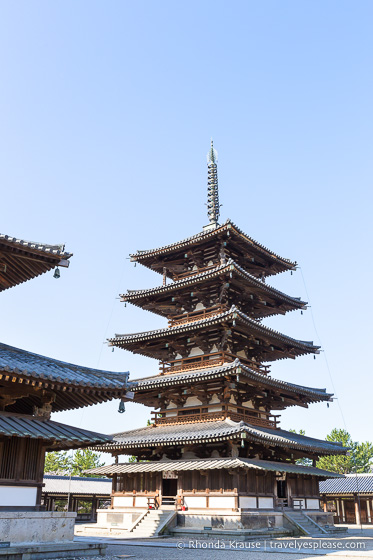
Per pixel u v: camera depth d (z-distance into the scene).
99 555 21.08
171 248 50.56
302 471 42.94
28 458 19.91
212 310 47.50
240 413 43.25
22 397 21.50
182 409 44.44
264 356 49.22
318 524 42.28
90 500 68.81
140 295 49.53
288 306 51.59
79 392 20.83
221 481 37.50
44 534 19.30
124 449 44.19
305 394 47.59
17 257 21.55
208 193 54.97
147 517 38.84
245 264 51.75
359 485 68.06
